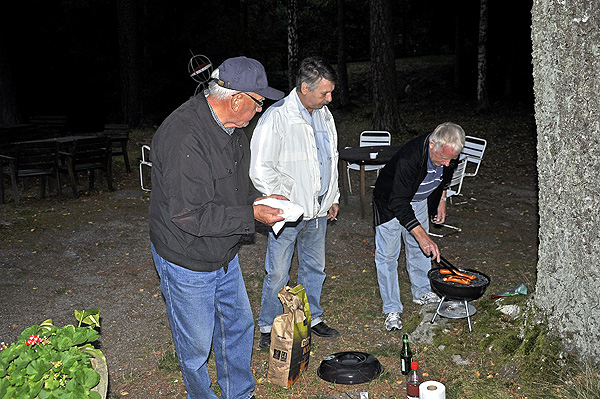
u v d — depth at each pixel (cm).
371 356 412
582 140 346
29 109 2520
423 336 442
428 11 2642
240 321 342
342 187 962
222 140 295
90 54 2511
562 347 367
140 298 573
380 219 461
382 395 372
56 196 1008
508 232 776
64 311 539
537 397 348
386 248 467
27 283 608
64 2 2366
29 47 2427
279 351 382
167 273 308
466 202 945
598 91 335
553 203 372
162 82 2462
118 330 497
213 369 414
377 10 1625
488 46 2592
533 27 370
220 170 296
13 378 236
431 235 766
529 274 596
